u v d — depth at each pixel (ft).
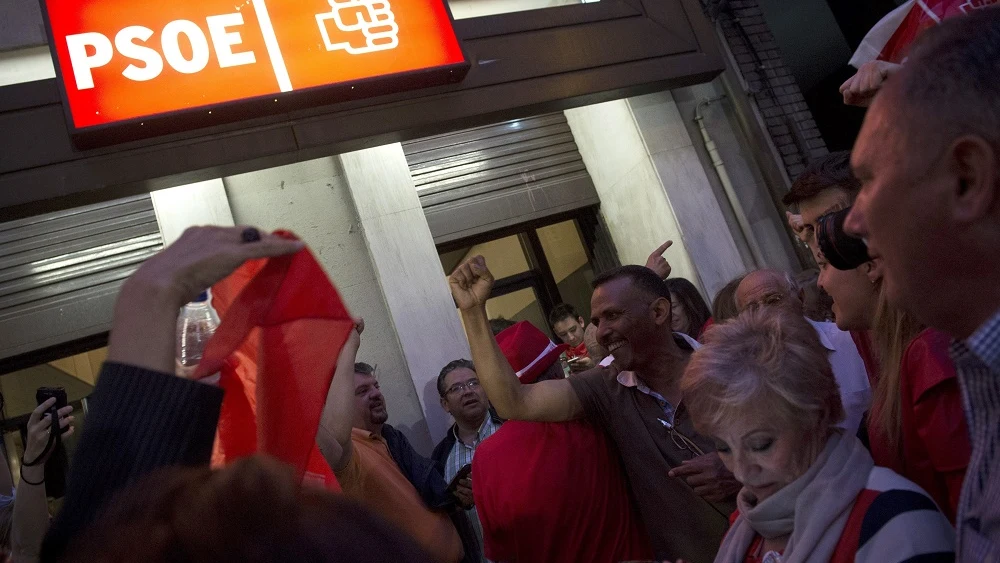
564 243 20.67
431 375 16.17
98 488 2.50
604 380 7.60
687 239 18.04
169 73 13.07
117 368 2.67
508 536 7.69
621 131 19.07
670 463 7.00
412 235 16.96
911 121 2.78
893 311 4.62
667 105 19.06
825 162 6.49
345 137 14.10
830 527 3.95
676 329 11.10
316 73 13.73
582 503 7.32
